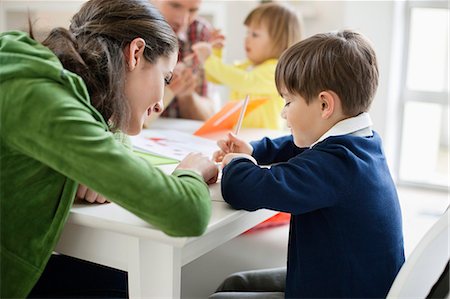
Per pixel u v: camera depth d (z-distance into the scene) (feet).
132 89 3.52
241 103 5.74
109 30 3.44
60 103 2.97
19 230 3.23
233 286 4.37
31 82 3.02
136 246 3.31
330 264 3.63
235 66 7.75
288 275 3.85
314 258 3.67
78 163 2.93
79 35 3.49
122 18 3.48
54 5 8.45
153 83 3.57
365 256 3.65
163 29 3.59
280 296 4.00
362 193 3.58
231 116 5.81
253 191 3.45
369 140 3.80
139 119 3.62
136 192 2.94
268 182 3.44
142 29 3.48
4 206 3.19
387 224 3.73
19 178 3.19
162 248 3.27
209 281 4.79
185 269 5.01
